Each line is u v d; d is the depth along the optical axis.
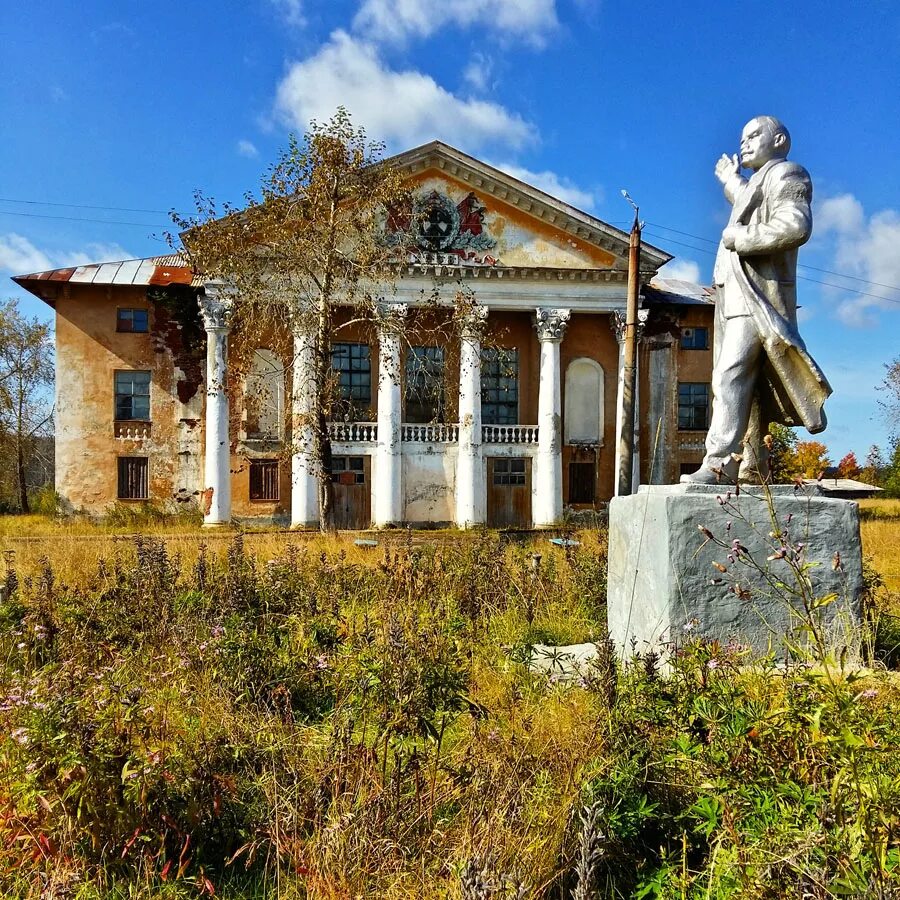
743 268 6.17
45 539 22.17
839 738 2.89
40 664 6.46
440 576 10.12
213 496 34.12
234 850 3.70
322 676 5.74
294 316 26.89
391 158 35.22
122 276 37.00
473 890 2.57
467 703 4.42
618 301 37.97
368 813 3.50
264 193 25.19
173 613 7.90
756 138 6.18
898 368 48.81
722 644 5.41
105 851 3.42
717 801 3.10
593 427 39.69
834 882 2.42
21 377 50.03
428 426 36.41
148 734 4.04
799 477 4.61
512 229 36.94
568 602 9.15
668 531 5.61
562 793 3.55
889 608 7.03
